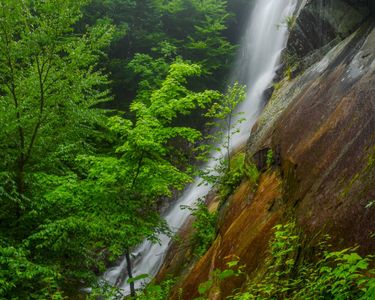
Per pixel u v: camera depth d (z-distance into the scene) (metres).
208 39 20.05
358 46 6.12
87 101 9.02
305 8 9.98
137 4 20.55
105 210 8.47
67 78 8.48
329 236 3.43
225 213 7.54
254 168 7.18
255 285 4.04
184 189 15.38
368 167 3.65
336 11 8.34
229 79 20.91
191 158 17.31
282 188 5.48
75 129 8.83
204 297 5.20
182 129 9.00
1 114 7.81
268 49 18.41
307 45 10.55
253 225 5.48
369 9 7.04
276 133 6.87
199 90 19.52
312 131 5.41
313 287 3.09
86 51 8.70
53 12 7.99
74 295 10.01
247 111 16.22
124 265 13.30
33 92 8.30
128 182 9.08
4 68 8.19
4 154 7.91
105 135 10.04
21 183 8.14
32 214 7.85
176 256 9.35
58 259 8.07
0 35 7.82
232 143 14.39
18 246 7.14
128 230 8.35
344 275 2.70
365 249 3.05
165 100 9.29
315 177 4.54
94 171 8.62
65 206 8.41
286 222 4.55
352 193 3.60
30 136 8.48
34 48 7.95
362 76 5.09
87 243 8.65
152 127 9.05
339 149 4.44
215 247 6.59
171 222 13.70
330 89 5.81
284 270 3.88
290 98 8.52
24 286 7.11
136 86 19.03
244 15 22.89
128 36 20.31
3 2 7.58
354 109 4.66
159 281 9.12
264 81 16.64
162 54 20.17
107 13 19.55
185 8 20.83
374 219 3.14
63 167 9.06
